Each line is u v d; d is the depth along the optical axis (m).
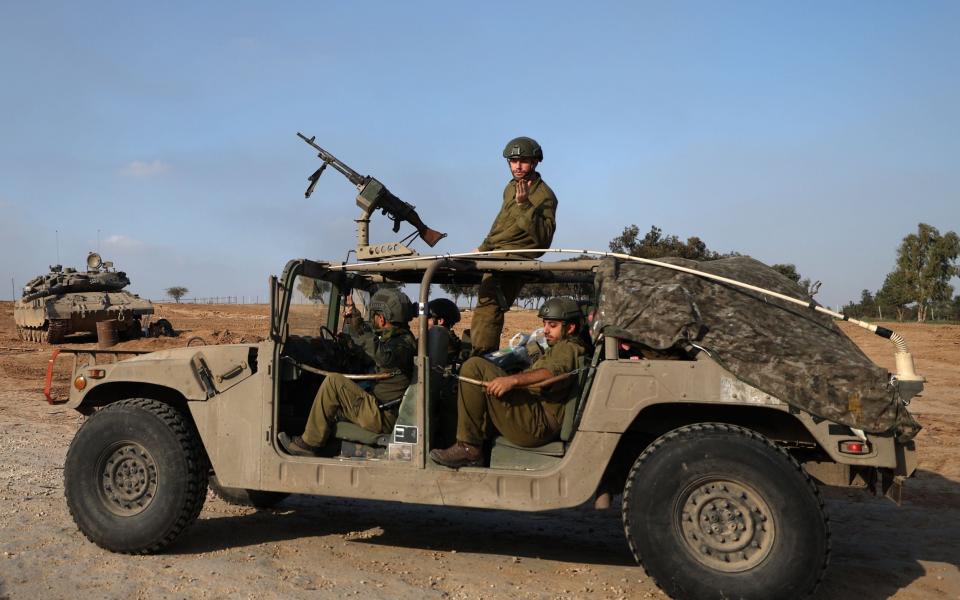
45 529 5.61
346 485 4.85
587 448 4.41
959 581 4.81
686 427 4.33
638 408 4.32
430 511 6.58
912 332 29.47
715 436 4.19
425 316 4.82
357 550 5.37
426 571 4.91
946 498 7.13
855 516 6.49
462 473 4.63
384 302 5.03
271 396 5.07
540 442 4.69
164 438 5.13
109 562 4.96
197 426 5.21
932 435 10.46
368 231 6.06
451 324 5.57
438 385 4.96
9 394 14.13
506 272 5.36
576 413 4.58
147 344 24.36
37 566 4.80
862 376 4.01
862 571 4.99
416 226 6.25
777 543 4.03
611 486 4.77
